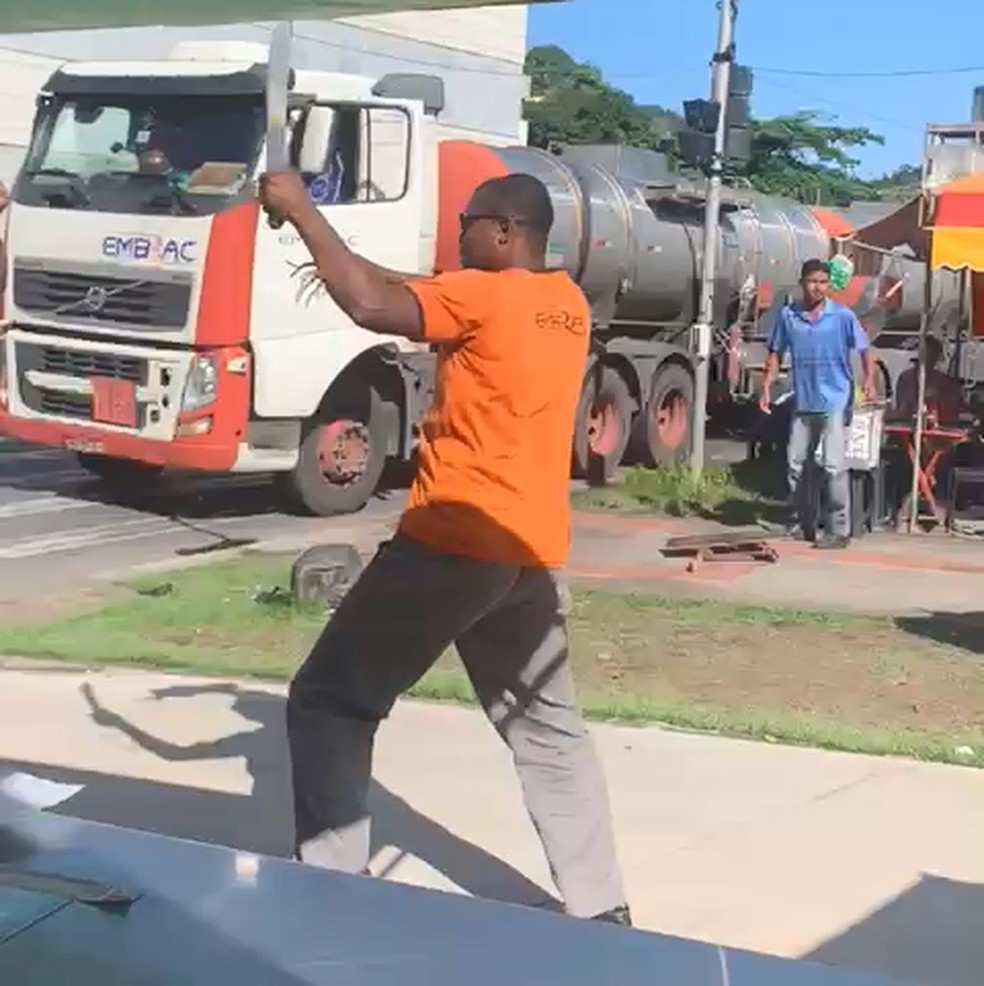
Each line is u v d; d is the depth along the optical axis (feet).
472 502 12.59
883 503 42.01
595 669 24.57
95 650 24.43
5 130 64.59
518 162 46.55
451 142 44.11
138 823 16.70
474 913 6.56
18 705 21.31
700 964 6.14
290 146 37.58
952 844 16.57
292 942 6.28
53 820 7.86
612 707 21.42
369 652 12.91
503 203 13.07
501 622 13.42
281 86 11.30
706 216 47.70
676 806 17.53
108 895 6.70
